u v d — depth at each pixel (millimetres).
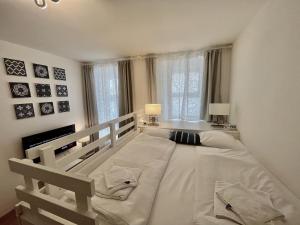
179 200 1168
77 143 3496
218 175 1349
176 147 2268
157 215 1039
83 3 1435
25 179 903
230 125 2713
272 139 1414
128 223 901
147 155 1787
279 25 1287
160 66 3447
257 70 1740
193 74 3285
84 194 703
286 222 838
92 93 3973
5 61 2334
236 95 2590
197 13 1713
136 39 2471
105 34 2225
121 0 1410
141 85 3668
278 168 1321
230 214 912
